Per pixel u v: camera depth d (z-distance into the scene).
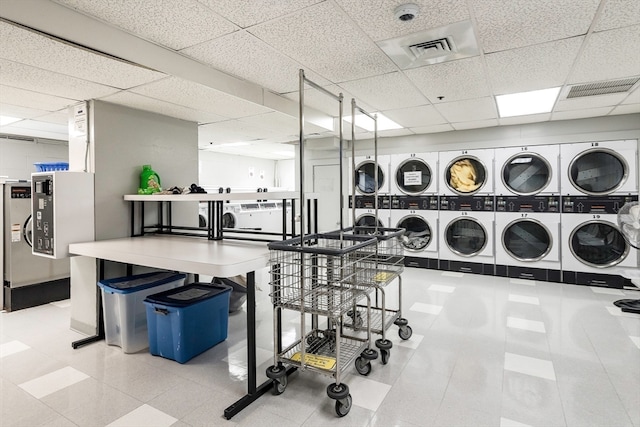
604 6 1.97
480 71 3.00
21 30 1.84
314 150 6.76
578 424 1.88
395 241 3.04
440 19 2.12
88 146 3.22
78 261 3.22
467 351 2.78
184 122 4.10
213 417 1.97
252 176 9.48
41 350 2.85
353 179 2.80
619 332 3.12
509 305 3.91
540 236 5.09
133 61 2.30
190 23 2.14
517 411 2.00
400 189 5.98
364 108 4.23
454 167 5.59
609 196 4.57
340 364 2.10
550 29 2.25
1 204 3.86
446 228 5.63
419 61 2.78
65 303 4.16
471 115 4.55
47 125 4.61
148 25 2.16
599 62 2.80
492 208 5.28
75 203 3.00
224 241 3.07
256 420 1.94
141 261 2.30
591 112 4.40
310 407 2.06
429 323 3.39
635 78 3.16
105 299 2.92
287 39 2.38
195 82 2.75
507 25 2.19
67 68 2.44
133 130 3.52
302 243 2.19
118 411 2.02
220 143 6.67
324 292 2.21
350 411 2.01
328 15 2.06
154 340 2.75
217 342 2.98
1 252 3.86
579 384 2.27
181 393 2.22
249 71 3.00
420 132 5.69
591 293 4.35
